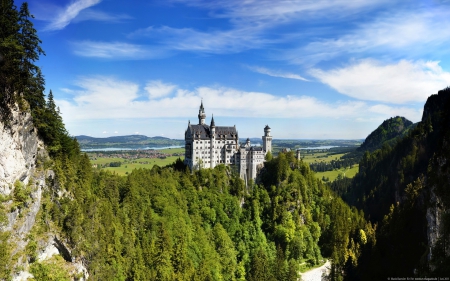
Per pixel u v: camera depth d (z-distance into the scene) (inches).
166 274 5556.1
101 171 7445.9
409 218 5693.9
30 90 4411.9
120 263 5078.7
